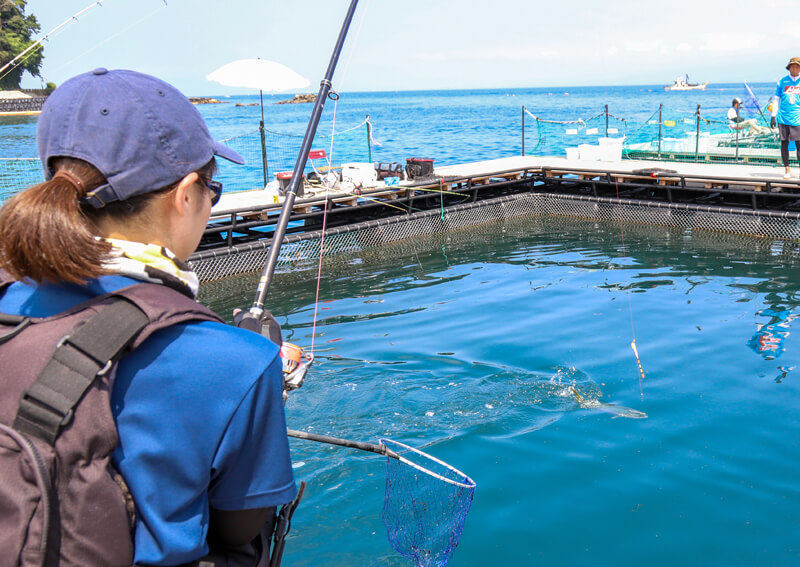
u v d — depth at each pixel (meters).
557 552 3.52
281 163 21.47
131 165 1.04
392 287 8.93
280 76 12.80
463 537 3.65
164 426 0.98
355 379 5.86
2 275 1.08
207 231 10.09
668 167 13.83
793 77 11.11
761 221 11.11
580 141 28.14
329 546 3.56
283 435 1.10
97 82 1.06
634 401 5.27
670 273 9.09
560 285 8.70
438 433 4.86
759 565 3.37
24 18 72.81
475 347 6.57
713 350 6.25
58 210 0.97
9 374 0.95
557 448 4.58
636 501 3.95
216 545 1.14
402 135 37.19
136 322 0.98
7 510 0.89
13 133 40.41
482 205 13.19
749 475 4.18
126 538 0.97
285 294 8.76
